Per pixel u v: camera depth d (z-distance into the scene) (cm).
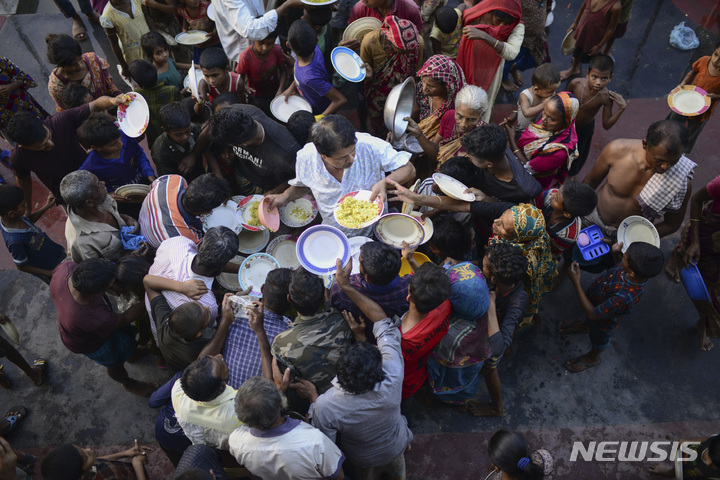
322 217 416
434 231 377
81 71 488
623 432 397
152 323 356
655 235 388
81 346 354
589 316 390
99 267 328
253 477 344
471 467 386
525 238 345
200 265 338
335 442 321
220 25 520
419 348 323
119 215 391
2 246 514
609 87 624
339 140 332
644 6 695
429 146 448
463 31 494
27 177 438
